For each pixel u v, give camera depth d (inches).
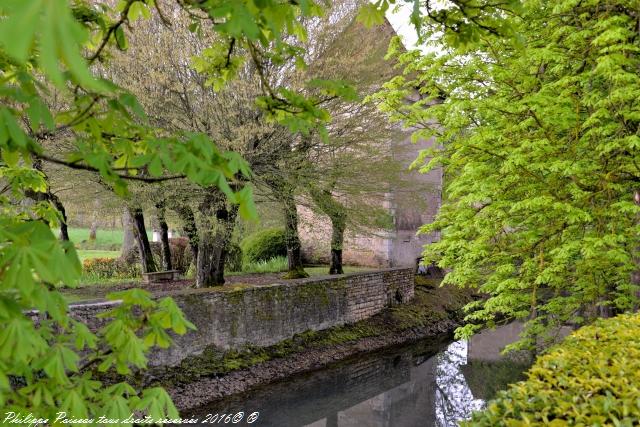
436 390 413.4
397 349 501.7
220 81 120.1
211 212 385.7
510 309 278.1
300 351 428.5
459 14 111.2
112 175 76.7
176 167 69.6
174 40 344.2
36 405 67.3
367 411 366.6
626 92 205.2
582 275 281.6
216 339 374.3
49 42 27.8
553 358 143.7
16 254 49.7
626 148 222.2
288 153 402.9
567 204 222.8
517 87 259.4
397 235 705.6
